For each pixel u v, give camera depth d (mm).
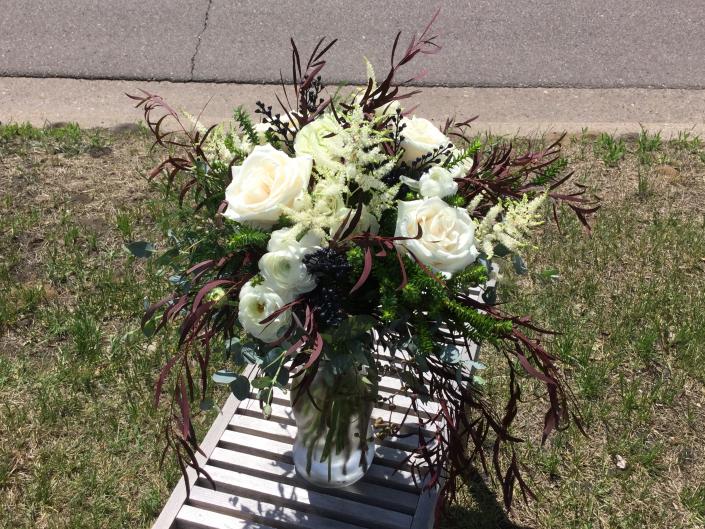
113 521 2352
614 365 2793
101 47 4711
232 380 1491
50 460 2492
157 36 4809
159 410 2641
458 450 1580
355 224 1312
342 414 1632
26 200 3480
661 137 3951
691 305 3006
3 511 2365
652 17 5051
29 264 3176
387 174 1437
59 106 4230
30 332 2898
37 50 4684
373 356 1593
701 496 2400
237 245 1366
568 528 2342
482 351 2848
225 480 1822
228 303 1403
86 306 2984
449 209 1340
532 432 2607
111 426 2596
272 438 1942
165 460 2496
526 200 1421
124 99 4305
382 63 4613
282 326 1379
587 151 3834
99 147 3828
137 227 3352
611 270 3172
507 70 4559
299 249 1317
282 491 1808
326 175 1332
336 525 1755
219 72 4523
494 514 2373
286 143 1515
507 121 4133
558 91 4395
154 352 2814
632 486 2443
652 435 2592
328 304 1369
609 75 4527
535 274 3137
